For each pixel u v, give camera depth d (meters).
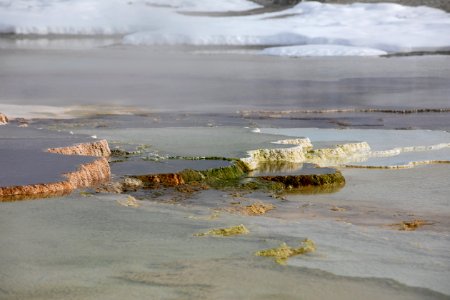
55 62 42.53
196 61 44.16
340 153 17.86
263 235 9.94
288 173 15.13
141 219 10.45
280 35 54.25
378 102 28.78
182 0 67.81
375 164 17.02
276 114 25.73
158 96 29.77
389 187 14.95
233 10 65.50
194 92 31.09
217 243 9.41
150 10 64.88
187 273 8.30
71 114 24.36
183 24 59.44
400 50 49.28
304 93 31.09
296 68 40.66
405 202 13.71
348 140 19.03
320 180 14.94
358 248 9.73
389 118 25.16
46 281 7.96
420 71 39.12
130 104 27.42
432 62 43.34
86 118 23.44
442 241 10.37
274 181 14.73
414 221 12.23
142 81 34.53
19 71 37.88
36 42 55.03
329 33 54.12
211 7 66.25
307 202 13.48
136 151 16.20
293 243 9.55
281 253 9.13
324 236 10.29
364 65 42.09
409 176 15.99
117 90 31.36
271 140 17.67
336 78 36.31
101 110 25.64
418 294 8.06
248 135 18.53
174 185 13.87
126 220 10.36
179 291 7.80
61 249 8.97
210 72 38.59
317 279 8.34
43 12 63.62
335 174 15.20
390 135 20.67
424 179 15.71
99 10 64.38
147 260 8.68
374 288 8.17
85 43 54.81
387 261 9.18
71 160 13.39
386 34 53.31
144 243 9.31
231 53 49.06
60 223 10.06
